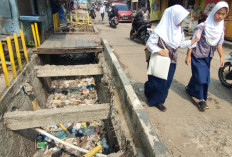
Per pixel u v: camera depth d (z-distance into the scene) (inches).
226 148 96.5
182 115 123.0
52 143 170.6
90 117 137.7
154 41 102.4
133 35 364.2
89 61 341.4
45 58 262.5
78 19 601.9
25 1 255.8
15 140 131.7
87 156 130.6
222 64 124.6
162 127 110.8
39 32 279.7
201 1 457.7
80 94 253.8
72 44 253.9
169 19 97.8
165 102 138.3
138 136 92.7
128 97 112.2
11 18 222.4
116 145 130.7
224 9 104.3
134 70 208.7
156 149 72.4
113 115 124.6
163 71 104.9
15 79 148.9
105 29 524.7
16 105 142.3
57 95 250.2
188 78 185.3
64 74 206.2
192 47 109.2
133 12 917.2
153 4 644.7
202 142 100.2
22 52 209.8
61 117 132.1
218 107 134.3
